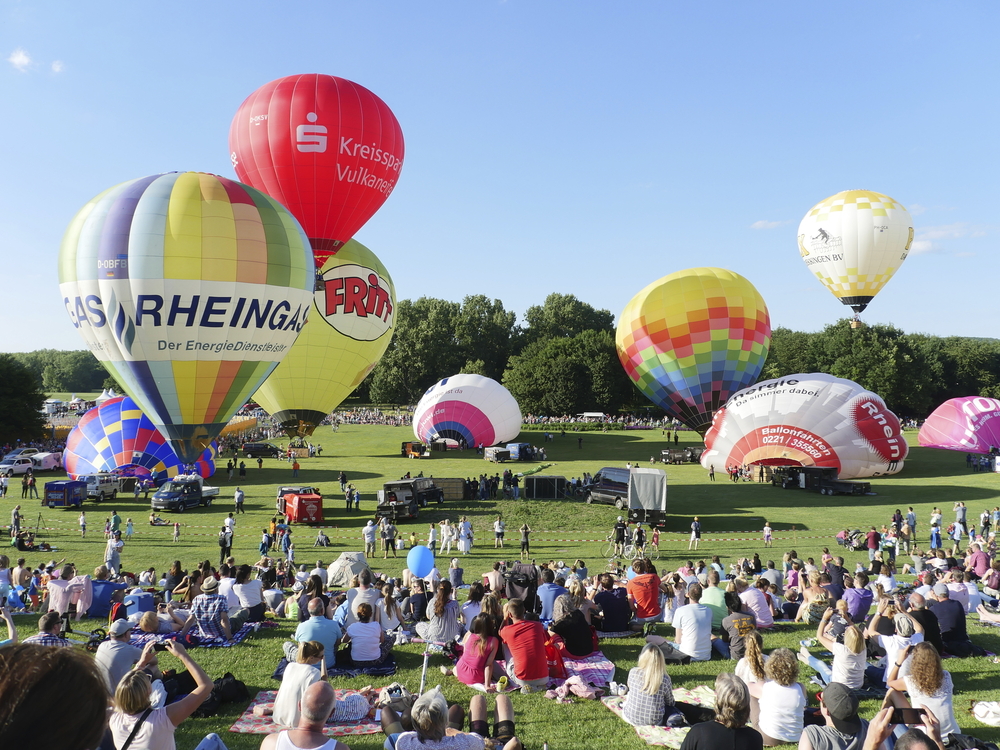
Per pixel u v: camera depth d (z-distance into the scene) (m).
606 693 10.15
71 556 27.83
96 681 2.40
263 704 9.64
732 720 6.31
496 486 44.62
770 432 47.66
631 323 58.75
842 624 11.28
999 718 9.08
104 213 27.41
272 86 39.34
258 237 28.89
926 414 100.38
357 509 39.59
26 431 70.69
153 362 27.94
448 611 11.93
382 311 51.53
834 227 51.50
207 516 37.72
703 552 29.50
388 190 41.97
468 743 6.64
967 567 19.95
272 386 50.31
